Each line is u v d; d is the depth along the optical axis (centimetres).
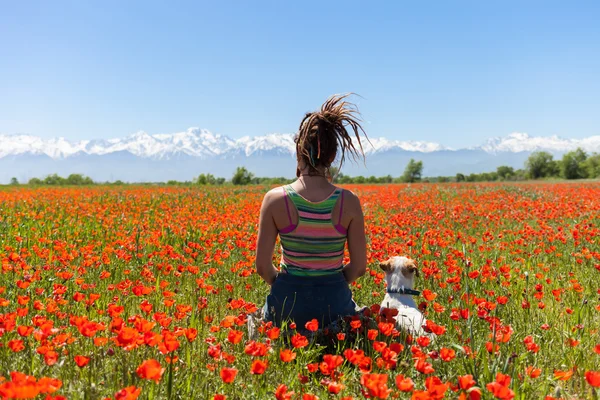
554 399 271
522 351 386
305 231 385
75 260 705
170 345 269
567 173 11506
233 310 467
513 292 547
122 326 304
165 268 588
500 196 2264
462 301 473
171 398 283
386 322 342
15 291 493
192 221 1127
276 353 342
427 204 1667
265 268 401
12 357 327
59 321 409
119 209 1543
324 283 392
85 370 312
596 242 863
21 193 2405
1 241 816
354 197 396
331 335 385
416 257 732
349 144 392
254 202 1856
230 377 253
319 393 315
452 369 339
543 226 951
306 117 392
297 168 406
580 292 527
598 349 297
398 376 246
